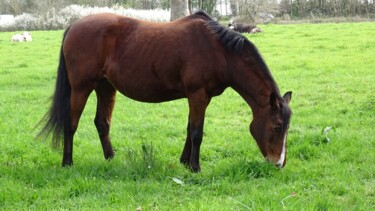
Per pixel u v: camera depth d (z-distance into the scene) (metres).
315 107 10.87
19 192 5.74
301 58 18.05
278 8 50.38
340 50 19.67
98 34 6.77
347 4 47.81
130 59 6.62
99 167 6.65
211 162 7.26
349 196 5.57
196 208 5.07
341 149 7.52
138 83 6.64
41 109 11.59
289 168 6.59
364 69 15.30
